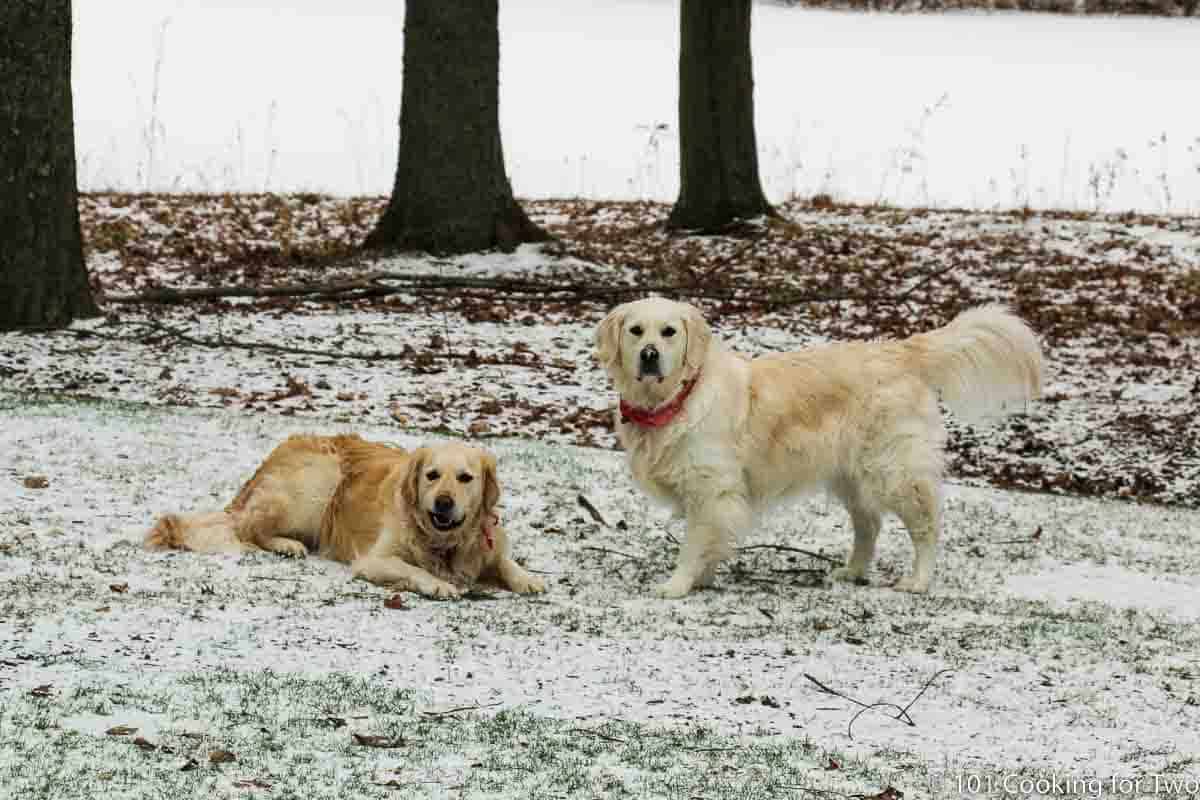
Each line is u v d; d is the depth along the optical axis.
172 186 25.61
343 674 5.70
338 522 7.91
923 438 8.20
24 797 4.21
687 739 5.23
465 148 19.80
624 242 21.77
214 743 4.79
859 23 48.00
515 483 9.99
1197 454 13.53
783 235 21.92
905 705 5.84
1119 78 40.12
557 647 6.36
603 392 14.23
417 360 14.69
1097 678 6.38
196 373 13.42
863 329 17.34
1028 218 23.48
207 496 8.80
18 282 14.45
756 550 9.20
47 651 5.70
